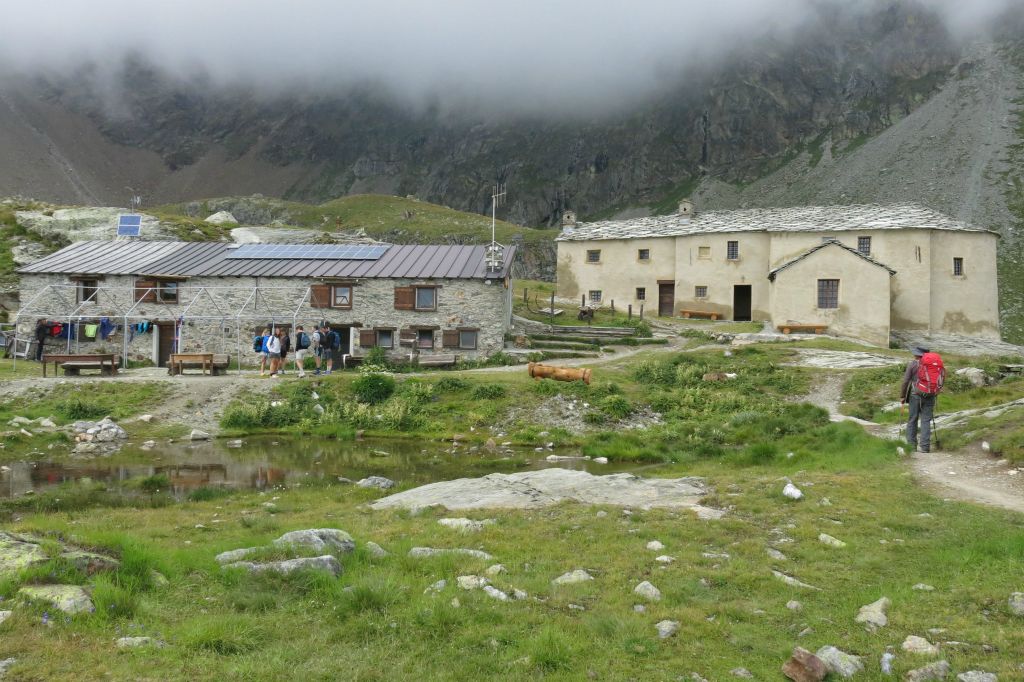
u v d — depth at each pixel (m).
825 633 6.24
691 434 22.09
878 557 8.40
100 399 25.02
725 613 6.78
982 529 9.23
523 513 11.16
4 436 20.28
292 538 8.59
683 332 41.09
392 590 7.03
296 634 6.16
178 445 21.31
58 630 5.76
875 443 15.80
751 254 48.44
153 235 58.97
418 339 35.06
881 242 44.47
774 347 33.28
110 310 36.53
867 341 41.00
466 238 134.00
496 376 28.34
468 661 5.73
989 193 155.38
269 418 24.50
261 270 36.75
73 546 7.62
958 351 41.38
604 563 8.31
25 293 37.25
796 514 10.54
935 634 6.14
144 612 6.35
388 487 15.44
